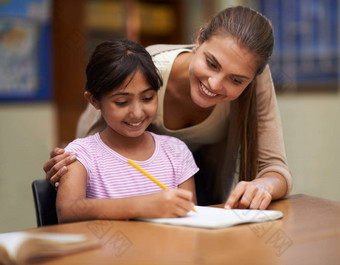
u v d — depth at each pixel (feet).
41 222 3.78
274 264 2.22
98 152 3.86
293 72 18.97
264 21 3.86
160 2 17.72
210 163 5.14
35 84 16.06
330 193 9.84
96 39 16.33
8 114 15.25
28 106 15.98
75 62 15.94
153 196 3.05
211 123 4.70
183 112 4.66
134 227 2.83
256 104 4.33
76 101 16.19
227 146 4.66
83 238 2.49
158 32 17.80
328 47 19.45
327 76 19.22
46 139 13.65
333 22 19.39
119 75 3.52
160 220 2.95
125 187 3.84
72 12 15.90
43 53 15.97
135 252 2.35
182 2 17.80
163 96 4.48
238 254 2.32
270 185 3.69
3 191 9.90
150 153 4.03
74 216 3.16
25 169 11.25
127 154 3.92
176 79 4.46
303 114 15.99
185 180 4.15
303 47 19.30
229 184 5.05
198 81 3.89
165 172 4.01
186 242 2.50
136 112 3.61
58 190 3.55
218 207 3.50
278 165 4.16
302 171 11.14
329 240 2.59
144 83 3.60
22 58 15.83
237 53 3.61
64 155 3.70
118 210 3.04
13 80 15.81
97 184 3.78
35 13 15.75
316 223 2.93
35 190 3.84
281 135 4.38
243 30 3.66
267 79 4.41
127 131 3.71
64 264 2.21
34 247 2.26
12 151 12.41
